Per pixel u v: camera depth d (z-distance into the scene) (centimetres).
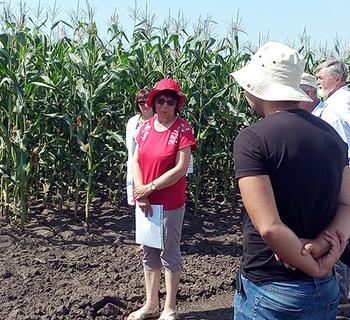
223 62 561
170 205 294
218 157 545
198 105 525
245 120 535
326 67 339
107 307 320
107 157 514
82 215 501
